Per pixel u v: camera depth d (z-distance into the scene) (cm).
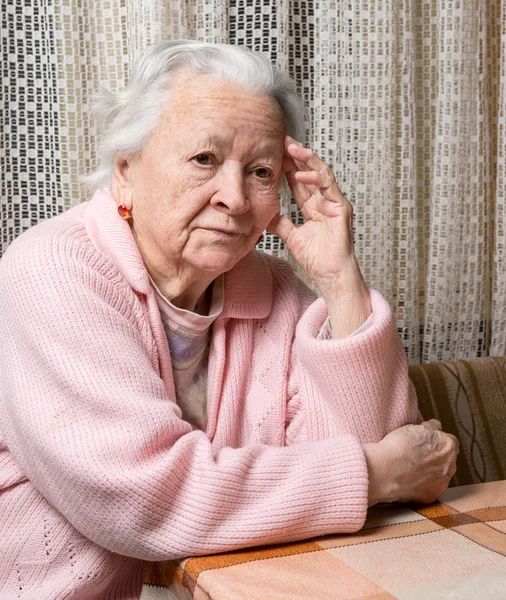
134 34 162
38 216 169
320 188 126
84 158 169
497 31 204
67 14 165
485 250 203
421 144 202
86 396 97
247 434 130
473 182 197
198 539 95
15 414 101
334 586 87
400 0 186
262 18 172
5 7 162
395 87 186
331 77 179
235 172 112
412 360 196
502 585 87
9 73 163
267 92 116
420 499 118
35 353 101
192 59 113
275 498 98
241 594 84
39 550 109
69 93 166
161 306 120
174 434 100
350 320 124
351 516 102
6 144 164
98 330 102
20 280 105
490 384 174
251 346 133
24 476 110
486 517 114
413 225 192
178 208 112
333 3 178
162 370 118
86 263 110
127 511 94
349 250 126
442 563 94
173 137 111
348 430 119
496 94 206
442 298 194
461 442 168
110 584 113
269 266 140
